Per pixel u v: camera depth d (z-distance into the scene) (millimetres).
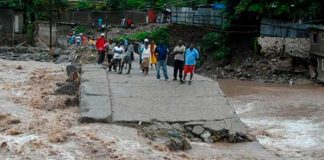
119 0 68688
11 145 15336
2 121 17984
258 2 46125
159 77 24000
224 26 49406
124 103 20125
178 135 17609
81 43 53500
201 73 46938
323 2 45312
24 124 17734
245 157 16484
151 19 64938
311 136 21141
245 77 44250
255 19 48812
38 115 19266
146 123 18484
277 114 26656
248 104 29875
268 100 31609
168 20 60969
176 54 23062
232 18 48844
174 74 23531
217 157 16156
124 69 27891
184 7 57438
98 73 25266
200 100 20922
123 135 16953
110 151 15133
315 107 29094
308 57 44375
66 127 17453
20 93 23797
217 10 53594
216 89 22297
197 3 61719
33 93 23734
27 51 48469
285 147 19000
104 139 16156
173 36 53375
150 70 27594
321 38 41656
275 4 45438
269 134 21203
